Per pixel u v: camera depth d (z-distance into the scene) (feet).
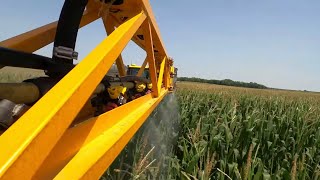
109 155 5.72
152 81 13.44
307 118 25.98
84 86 5.00
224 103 36.32
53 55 7.63
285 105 42.91
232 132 21.08
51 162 4.91
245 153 19.70
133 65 47.73
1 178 3.13
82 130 5.89
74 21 7.72
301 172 15.11
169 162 14.08
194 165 14.48
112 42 6.56
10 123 4.96
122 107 8.16
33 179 4.39
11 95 5.66
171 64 24.29
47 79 7.04
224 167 16.70
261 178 14.16
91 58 5.74
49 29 9.59
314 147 20.99
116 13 10.12
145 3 9.95
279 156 21.52
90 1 10.29
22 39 8.81
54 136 4.10
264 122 23.61
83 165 4.95
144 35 11.27
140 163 9.41
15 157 3.36
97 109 9.43
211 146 18.95
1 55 6.03
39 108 4.13
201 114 32.76
